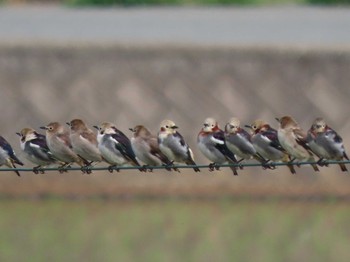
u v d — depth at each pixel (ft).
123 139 63.52
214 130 64.13
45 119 104.27
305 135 63.05
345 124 103.96
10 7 141.59
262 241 81.35
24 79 104.53
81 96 104.42
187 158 63.31
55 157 64.95
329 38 110.22
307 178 94.89
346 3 140.46
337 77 104.27
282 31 115.75
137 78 104.32
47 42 104.53
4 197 90.79
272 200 90.84
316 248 80.59
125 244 80.53
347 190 93.30
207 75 104.12
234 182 93.91
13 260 78.28
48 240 81.35
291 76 104.32
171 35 111.04
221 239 81.41
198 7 137.49
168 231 82.89
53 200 90.48
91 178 92.99
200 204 89.76
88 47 104.47
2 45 104.42
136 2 135.95
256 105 103.96
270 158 63.87
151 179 93.30
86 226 83.92
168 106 103.81
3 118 104.06
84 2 136.46
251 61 104.22
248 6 141.08
